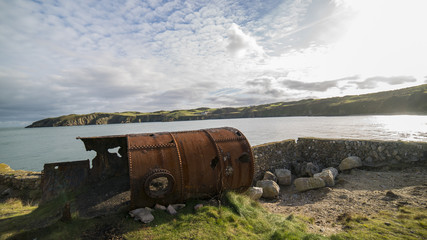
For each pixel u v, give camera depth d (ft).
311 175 32.24
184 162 18.02
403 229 14.76
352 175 30.01
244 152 20.79
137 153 16.74
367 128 140.36
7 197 30.25
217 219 15.42
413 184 23.81
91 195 18.10
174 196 17.28
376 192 23.11
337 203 21.90
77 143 157.58
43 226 14.05
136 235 13.23
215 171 19.02
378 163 31.42
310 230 15.84
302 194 26.35
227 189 19.79
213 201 18.76
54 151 117.91
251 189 23.62
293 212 21.15
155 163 16.76
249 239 13.46
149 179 15.79
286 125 189.98
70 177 19.66
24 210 22.62
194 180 18.08
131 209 15.94
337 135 104.88
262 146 34.37
